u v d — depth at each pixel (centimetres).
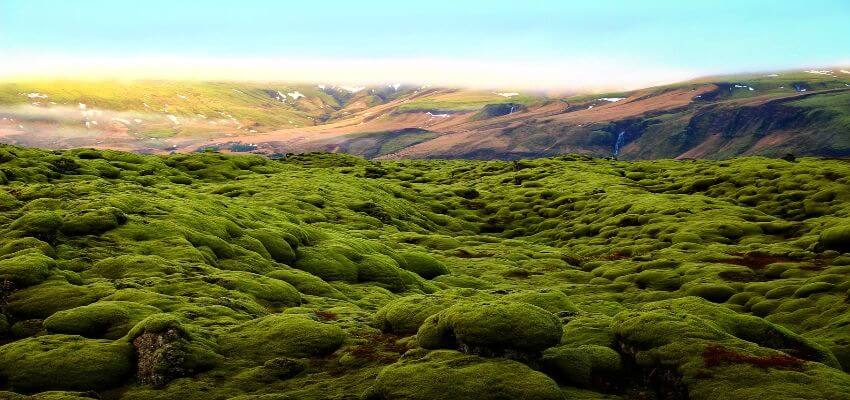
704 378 2953
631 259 10394
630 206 16162
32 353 3581
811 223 11750
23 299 4512
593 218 16112
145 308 4369
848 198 14038
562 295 4912
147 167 16762
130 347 3694
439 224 17262
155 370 3441
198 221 7494
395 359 3619
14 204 7581
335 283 7062
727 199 16650
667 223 13412
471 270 9881
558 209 18175
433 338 3634
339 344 4034
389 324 4391
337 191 16350
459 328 3416
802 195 15262
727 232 12038
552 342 3294
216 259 6556
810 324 5541
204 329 4094
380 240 11269
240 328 4238
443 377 3031
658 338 3400
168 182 15462
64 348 3634
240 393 3278
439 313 3797
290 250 7644
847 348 4531
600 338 3769
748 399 2695
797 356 3541
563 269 10388
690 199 16362
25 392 3275
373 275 7706
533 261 10969
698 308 4153
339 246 8462
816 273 7406
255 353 3831
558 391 2894
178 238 6588
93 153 16925
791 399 2614
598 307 6200
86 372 3419
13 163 12750
